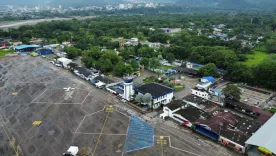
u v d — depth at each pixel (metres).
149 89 80.19
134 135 58.78
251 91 91.69
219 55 124.44
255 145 49.88
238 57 139.88
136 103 77.69
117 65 109.19
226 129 57.84
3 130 61.59
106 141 56.22
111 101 79.75
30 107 75.06
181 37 191.12
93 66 118.81
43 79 103.19
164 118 67.81
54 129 61.88
